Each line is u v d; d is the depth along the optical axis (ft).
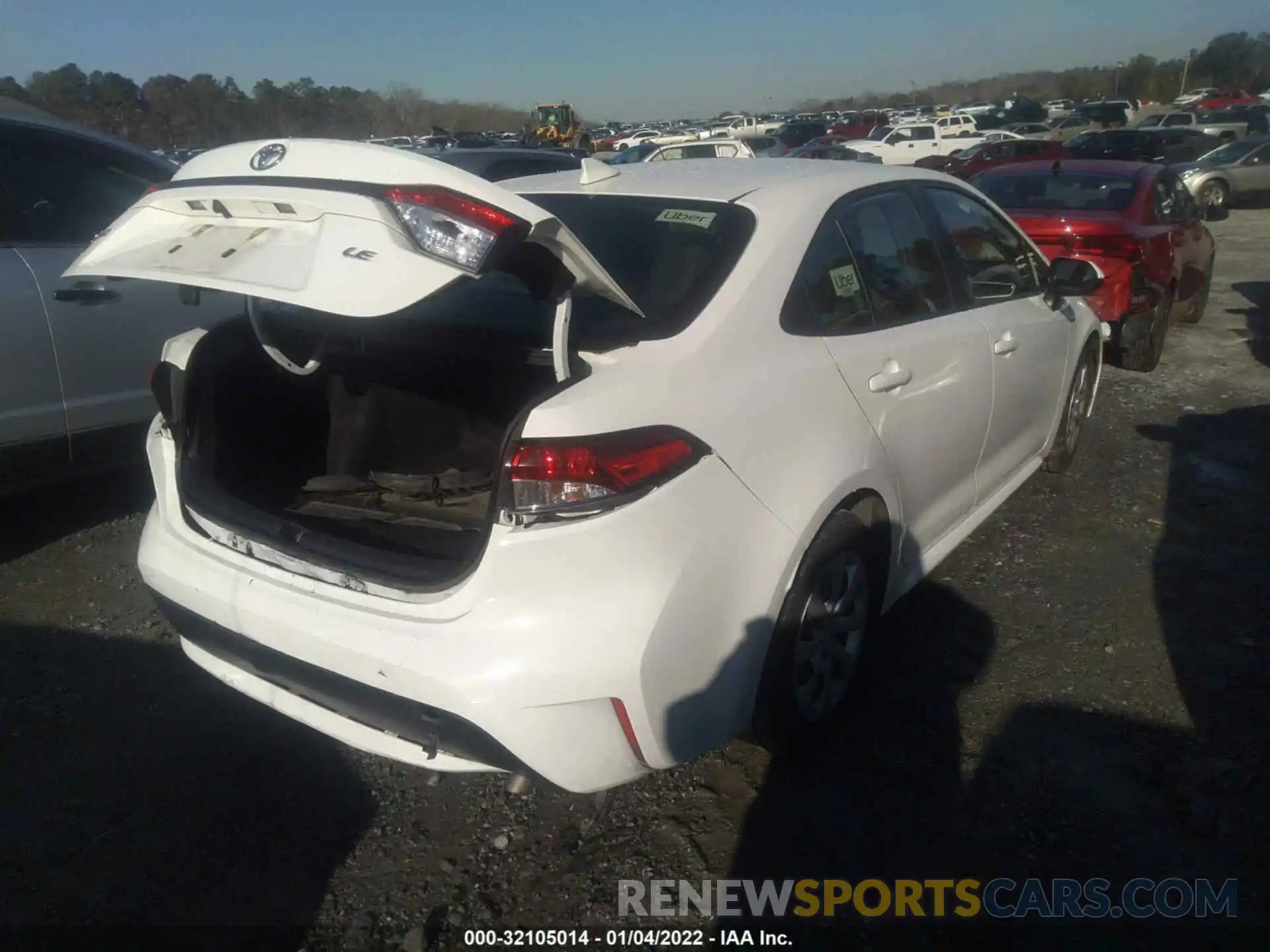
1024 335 13.20
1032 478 17.17
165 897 8.29
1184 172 67.00
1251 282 38.29
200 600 8.68
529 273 7.26
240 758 10.04
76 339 13.82
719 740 8.41
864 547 9.81
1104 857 8.68
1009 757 9.91
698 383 8.00
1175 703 10.77
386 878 8.54
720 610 7.97
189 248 7.50
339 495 10.39
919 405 10.56
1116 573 13.74
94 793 9.48
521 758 7.34
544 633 7.22
